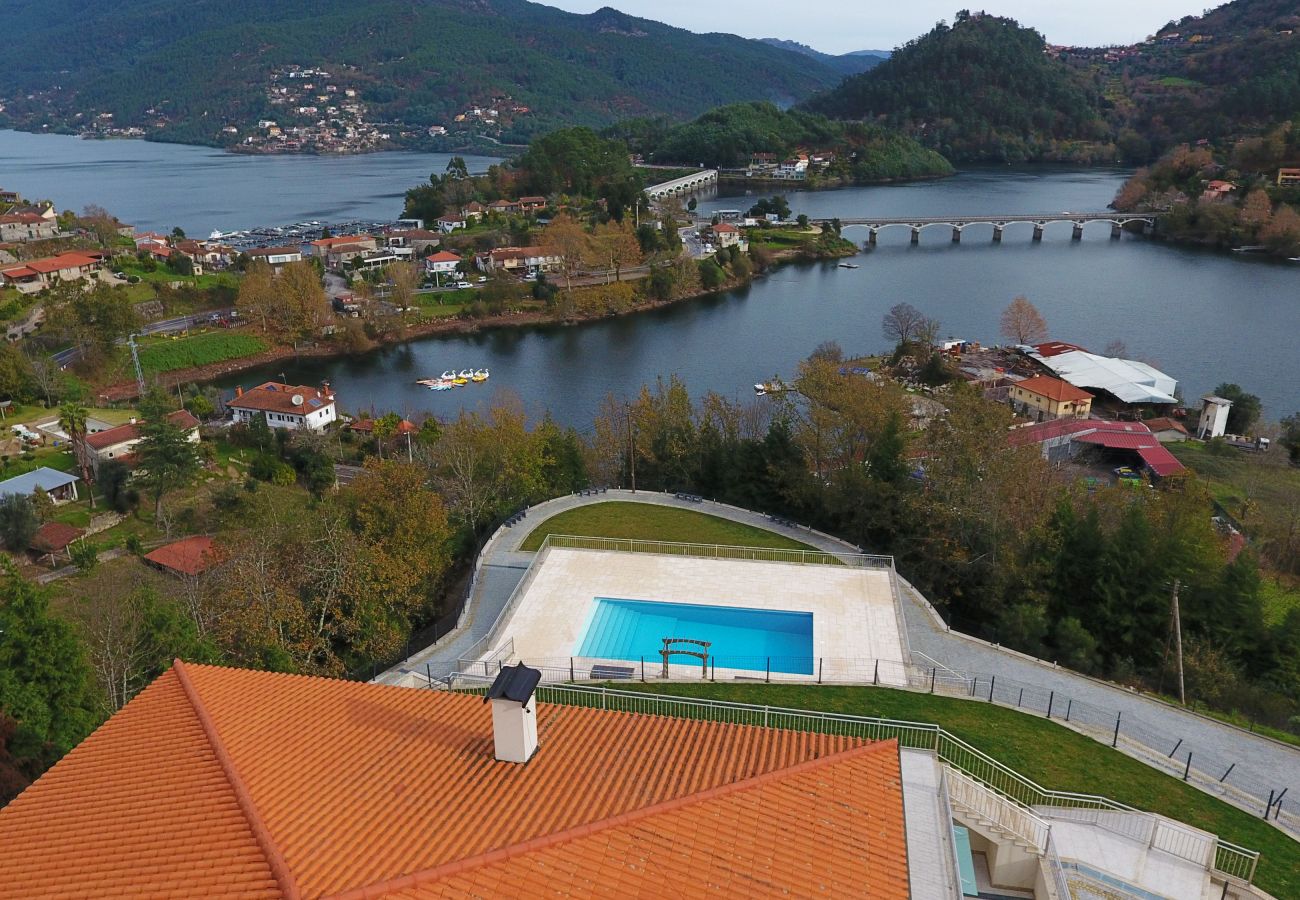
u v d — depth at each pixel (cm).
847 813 2202
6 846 2005
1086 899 2781
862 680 4419
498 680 2295
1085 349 16938
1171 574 5512
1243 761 4019
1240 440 12469
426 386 16062
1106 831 3164
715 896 1866
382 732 2428
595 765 2297
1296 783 3862
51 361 14538
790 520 6931
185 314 19212
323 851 1853
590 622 5012
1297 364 16038
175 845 1894
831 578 5472
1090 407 13812
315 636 5306
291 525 6738
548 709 2634
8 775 3547
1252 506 9238
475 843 1911
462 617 5291
